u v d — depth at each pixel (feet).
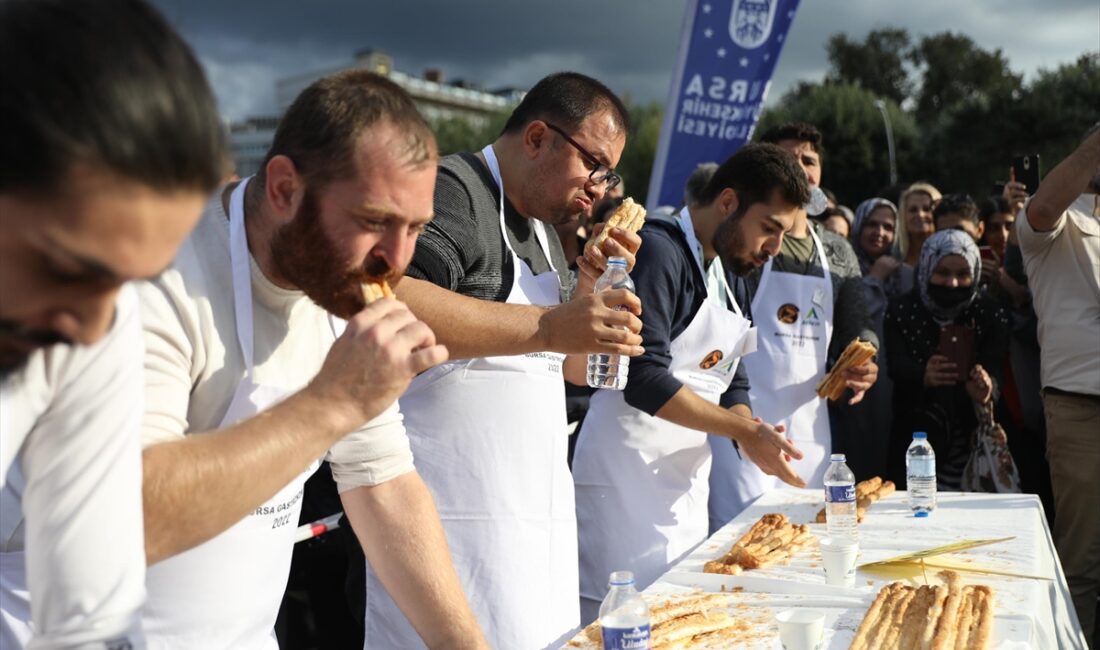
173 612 5.40
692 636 7.28
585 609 11.08
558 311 7.43
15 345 3.08
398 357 4.55
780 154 11.05
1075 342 14.65
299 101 5.07
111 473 3.78
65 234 2.72
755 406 13.91
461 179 8.59
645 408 10.44
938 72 177.58
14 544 5.10
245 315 5.32
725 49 20.33
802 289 14.06
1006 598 7.99
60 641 3.72
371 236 4.98
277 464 4.39
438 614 6.09
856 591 8.12
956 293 15.84
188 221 2.99
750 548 9.55
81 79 2.63
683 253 11.06
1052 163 105.81
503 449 8.55
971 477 15.44
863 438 16.67
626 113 9.20
